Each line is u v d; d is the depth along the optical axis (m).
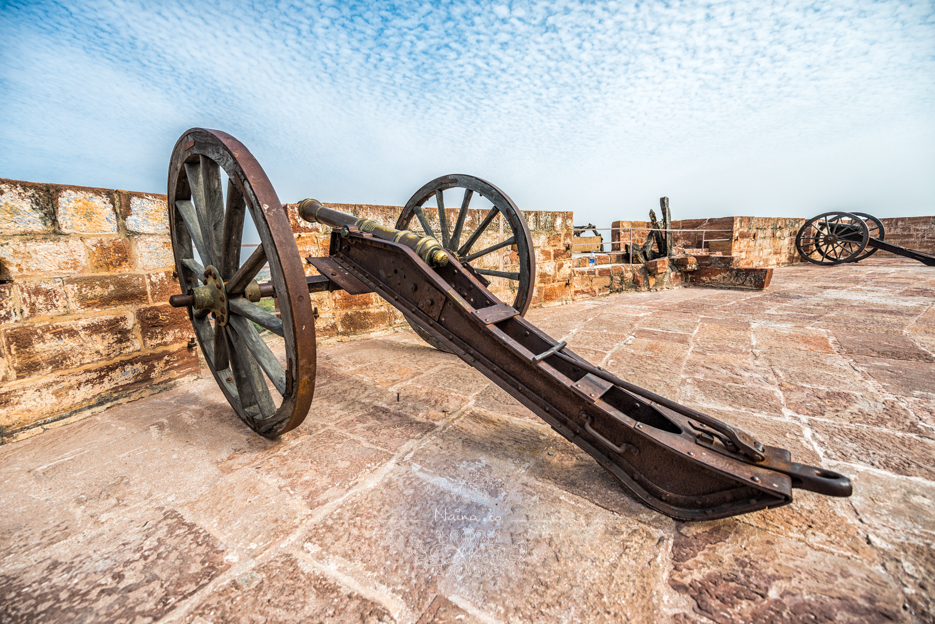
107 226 2.47
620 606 1.06
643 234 11.79
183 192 2.26
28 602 1.10
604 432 1.52
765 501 1.20
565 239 6.11
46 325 2.20
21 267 2.14
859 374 2.64
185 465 1.79
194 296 1.99
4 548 1.31
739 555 1.22
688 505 1.37
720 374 2.75
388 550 1.27
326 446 1.94
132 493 1.60
